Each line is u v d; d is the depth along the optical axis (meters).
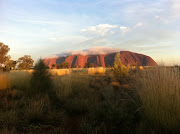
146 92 2.70
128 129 2.08
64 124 2.62
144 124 2.12
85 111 3.37
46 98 4.23
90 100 3.96
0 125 2.37
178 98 2.14
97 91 5.38
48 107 3.34
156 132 1.88
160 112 2.16
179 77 2.47
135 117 2.61
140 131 1.90
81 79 7.11
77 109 3.35
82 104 3.49
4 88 5.73
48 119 2.74
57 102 4.20
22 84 5.89
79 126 2.39
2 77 6.38
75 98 4.14
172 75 2.50
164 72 2.65
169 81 2.44
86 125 2.27
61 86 5.35
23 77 6.49
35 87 5.31
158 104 2.29
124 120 2.40
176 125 1.97
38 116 2.76
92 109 3.14
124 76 8.46
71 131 2.34
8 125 2.41
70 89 5.15
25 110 3.07
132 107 3.06
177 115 2.04
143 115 2.52
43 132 2.29
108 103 3.25
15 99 4.36
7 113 2.74
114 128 2.18
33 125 2.52
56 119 2.75
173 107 2.12
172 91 2.29
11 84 6.10
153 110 2.31
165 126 2.03
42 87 5.44
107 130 2.18
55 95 4.91
